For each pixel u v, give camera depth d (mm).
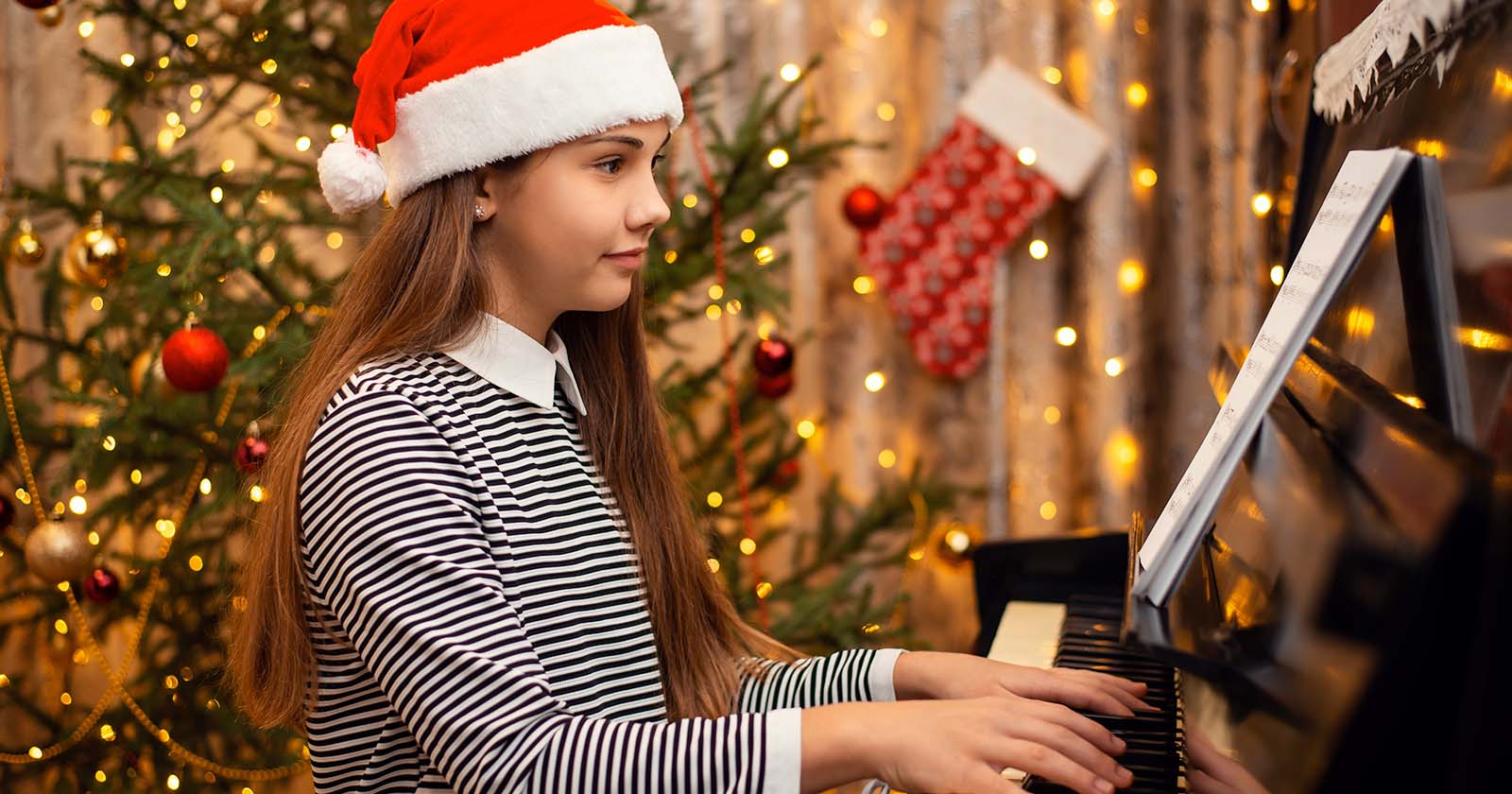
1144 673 1044
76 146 2400
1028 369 2527
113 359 1772
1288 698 591
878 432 2600
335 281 1781
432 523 820
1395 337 831
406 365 926
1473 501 515
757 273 1933
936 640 2611
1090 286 2441
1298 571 654
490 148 917
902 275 2455
